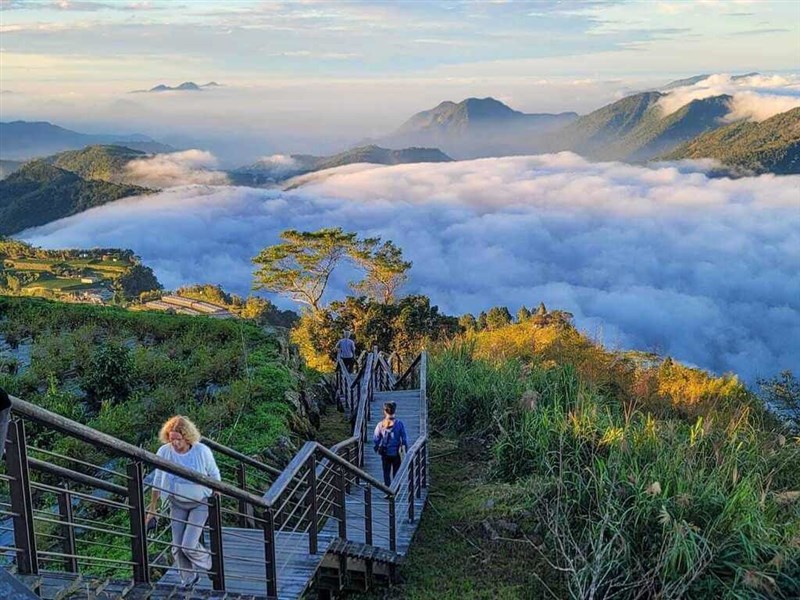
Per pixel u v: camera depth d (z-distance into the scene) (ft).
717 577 23.77
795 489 31.53
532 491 32.71
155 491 19.52
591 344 64.49
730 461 30.53
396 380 66.64
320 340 127.34
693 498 25.77
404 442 35.24
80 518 26.00
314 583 25.25
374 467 41.11
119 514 26.99
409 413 49.67
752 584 21.76
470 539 31.48
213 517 18.25
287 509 31.22
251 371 46.39
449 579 28.48
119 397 39.09
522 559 29.37
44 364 42.86
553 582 27.63
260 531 25.35
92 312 59.41
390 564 27.96
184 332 56.24
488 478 38.34
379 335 121.80
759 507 26.55
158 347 52.37
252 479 31.86
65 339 49.39
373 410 50.49
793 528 25.40
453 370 53.21
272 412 40.22
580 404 41.39
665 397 53.31
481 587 27.53
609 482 27.84
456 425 47.37
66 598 14.29
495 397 46.60
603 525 25.04
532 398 35.55
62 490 14.98
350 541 25.57
